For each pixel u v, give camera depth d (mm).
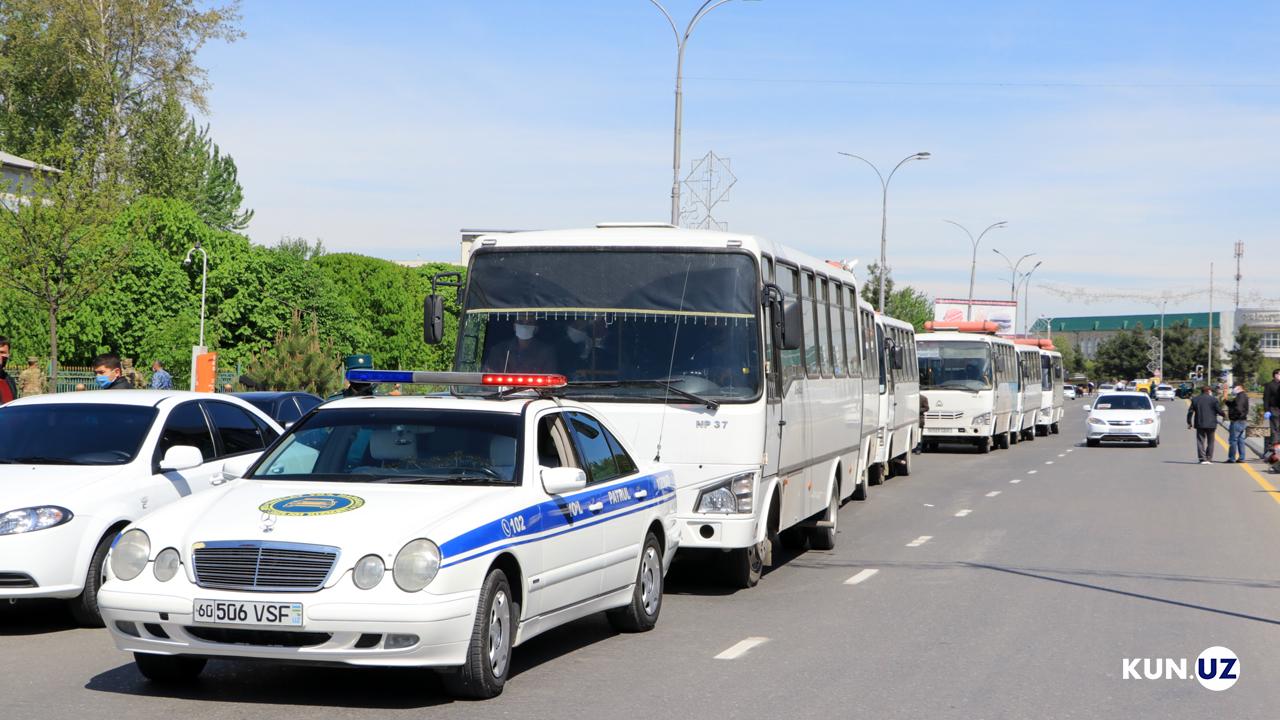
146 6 52000
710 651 9305
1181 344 167375
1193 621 10719
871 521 18891
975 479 27422
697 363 11539
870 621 10625
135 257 43312
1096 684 8352
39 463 10375
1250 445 40875
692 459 11406
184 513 7656
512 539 7793
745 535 11289
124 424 10789
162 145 53062
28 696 7633
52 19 51781
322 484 8094
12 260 28766
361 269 59312
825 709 7562
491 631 7629
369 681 8156
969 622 10602
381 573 7129
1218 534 17281
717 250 11766
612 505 9336
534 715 7289
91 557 9758
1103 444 44312
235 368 46656
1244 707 7820
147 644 7316
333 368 35469
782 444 12234
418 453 8438
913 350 30547
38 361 34406
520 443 8484
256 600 7086
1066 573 13547
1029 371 45375
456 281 12242
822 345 14586
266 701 7562
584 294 11836
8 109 53750
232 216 79125
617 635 9938
